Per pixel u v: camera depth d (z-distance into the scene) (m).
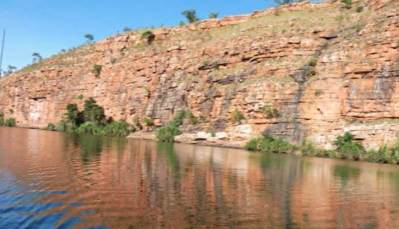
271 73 78.69
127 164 37.38
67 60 129.00
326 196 25.62
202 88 87.62
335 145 63.53
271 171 37.47
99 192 23.38
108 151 50.94
